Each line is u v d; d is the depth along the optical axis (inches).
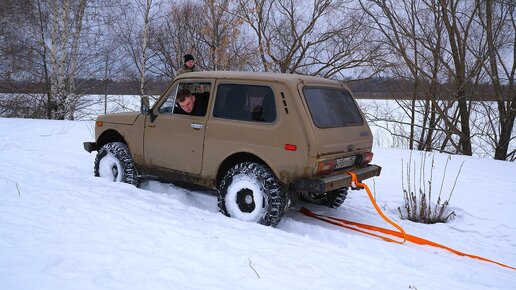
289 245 160.6
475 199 255.6
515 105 550.9
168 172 224.7
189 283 120.1
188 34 845.2
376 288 128.6
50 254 131.9
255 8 678.5
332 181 180.7
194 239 157.8
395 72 637.3
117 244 145.2
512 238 202.4
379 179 299.6
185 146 213.3
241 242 159.3
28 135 434.0
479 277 152.1
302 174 179.0
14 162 296.8
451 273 154.8
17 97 827.4
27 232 149.0
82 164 309.0
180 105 211.0
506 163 367.6
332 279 132.3
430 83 632.4
